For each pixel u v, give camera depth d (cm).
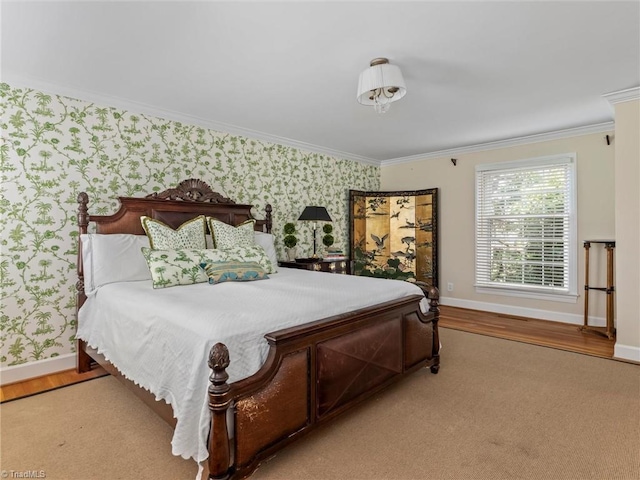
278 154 448
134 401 236
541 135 431
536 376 271
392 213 552
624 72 262
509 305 472
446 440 189
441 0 179
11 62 244
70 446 185
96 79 272
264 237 379
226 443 143
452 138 452
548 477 160
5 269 263
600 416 212
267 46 223
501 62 246
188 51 229
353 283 272
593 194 404
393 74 226
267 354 169
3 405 230
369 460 174
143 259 291
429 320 274
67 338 291
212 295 221
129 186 322
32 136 272
